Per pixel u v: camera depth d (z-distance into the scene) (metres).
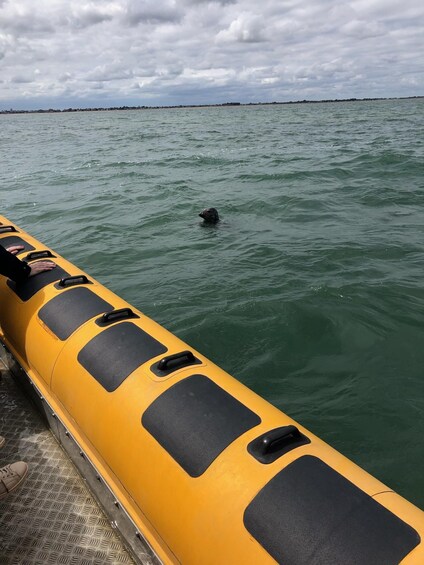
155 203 11.20
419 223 8.76
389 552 1.26
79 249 7.88
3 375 3.21
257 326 5.02
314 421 3.64
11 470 2.29
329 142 26.58
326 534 1.33
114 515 2.09
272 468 1.53
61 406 2.41
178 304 5.65
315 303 5.47
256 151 22.69
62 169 18.48
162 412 1.83
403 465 3.21
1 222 4.09
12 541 2.08
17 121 120.62
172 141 31.41
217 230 8.77
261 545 1.39
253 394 1.94
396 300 5.53
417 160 16.67
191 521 1.58
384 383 4.04
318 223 9.02
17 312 2.80
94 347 2.24
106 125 65.44
